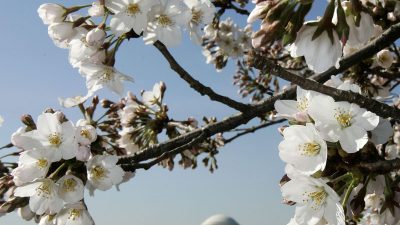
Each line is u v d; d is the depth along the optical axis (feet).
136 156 13.55
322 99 8.96
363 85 18.60
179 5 11.73
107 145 14.33
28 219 12.81
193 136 14.16
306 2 7.80
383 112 8.80
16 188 12.03
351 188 8.88
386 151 13.21
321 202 9.05
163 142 13.98
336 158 9.07
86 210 12.65
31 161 12.19
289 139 9.20
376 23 12.43
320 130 8.81
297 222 9.09
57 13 12.07
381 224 10.41
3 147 12.78
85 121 14.52
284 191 9.17
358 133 8.84
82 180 12.33
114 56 12.12
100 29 11.44
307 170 9.03
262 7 8.20
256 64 7.99
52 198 12.12
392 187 10.15
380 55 17.75
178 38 11.84
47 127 12.35
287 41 8.04
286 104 9.83
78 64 12.44
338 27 8.13
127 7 11.19
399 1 11.93
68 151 12.16
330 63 8.27
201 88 12.67
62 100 14.55
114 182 12.54
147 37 11.71
